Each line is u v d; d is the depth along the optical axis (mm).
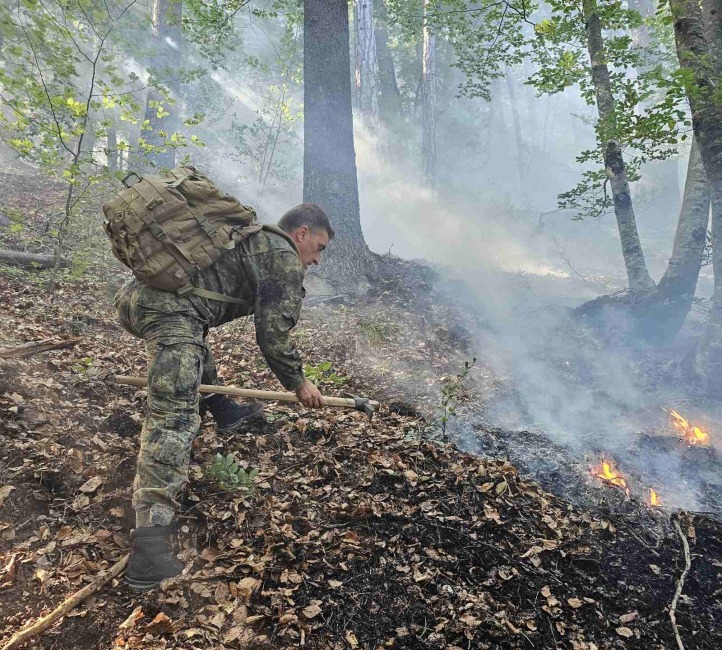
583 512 3424
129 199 2559
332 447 3754
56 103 5707
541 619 2602
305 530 2967
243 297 2809
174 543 2740
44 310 5508
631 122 6637
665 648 2547
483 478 3553
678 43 5809
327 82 8172
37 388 3693
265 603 2500
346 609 2535
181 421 2559
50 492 2893
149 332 2639
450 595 2662
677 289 7070
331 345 6207
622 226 8008
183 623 2340
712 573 3027
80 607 2346
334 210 8273
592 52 7953
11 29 5605
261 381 4965
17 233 7309
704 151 5691
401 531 3023
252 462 3479
